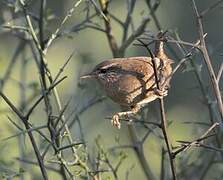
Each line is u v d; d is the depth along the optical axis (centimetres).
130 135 1181
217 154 1126
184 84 1817
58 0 1681
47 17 1085
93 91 1197
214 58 1781
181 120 1777
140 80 860
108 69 883
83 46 1744
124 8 1680
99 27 1121
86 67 1304
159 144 1250
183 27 1909
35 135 1264
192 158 1257
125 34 1141
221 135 1100
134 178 1594
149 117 1198
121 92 871
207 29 1891
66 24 1386
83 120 1403
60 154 887
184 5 1911
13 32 1113
